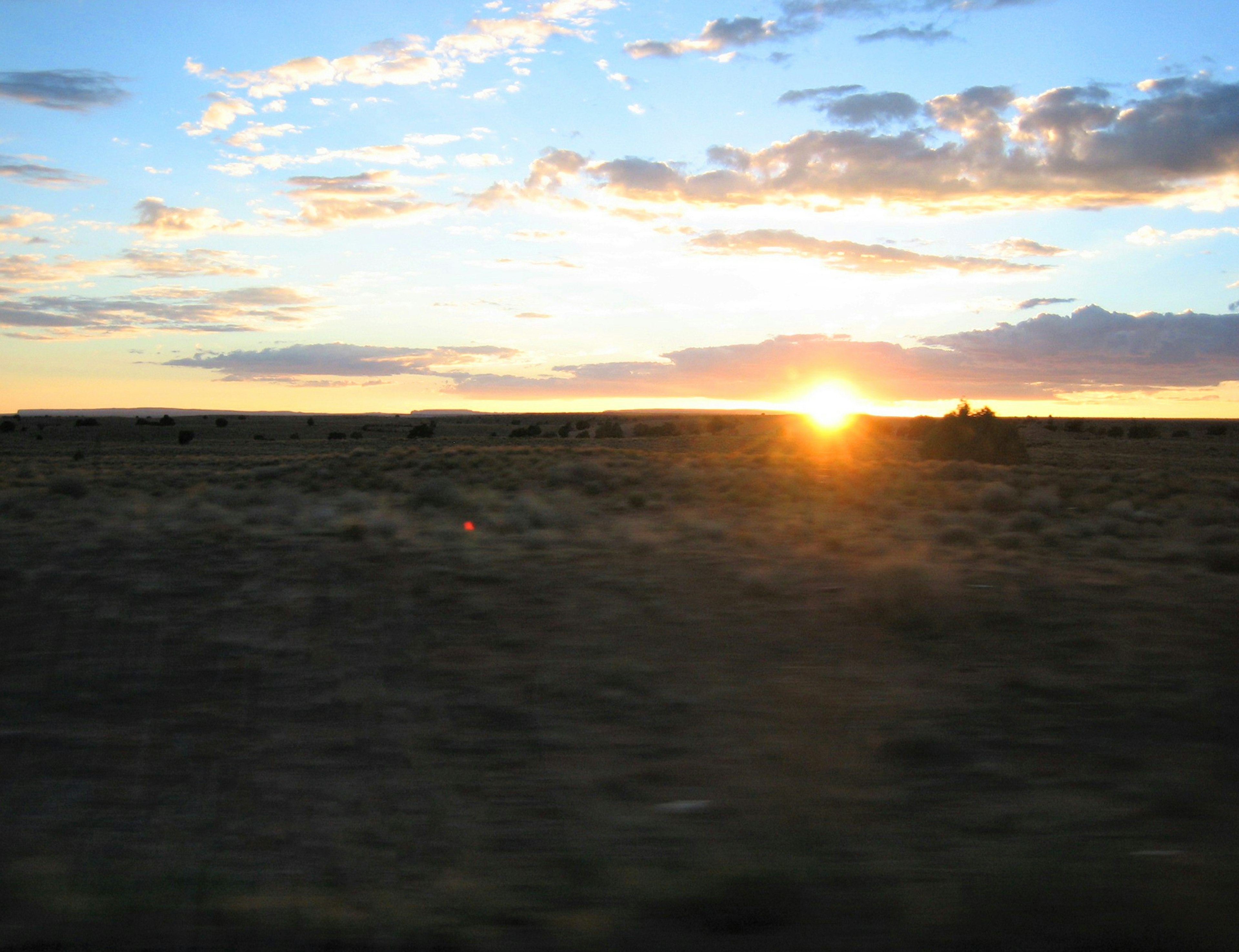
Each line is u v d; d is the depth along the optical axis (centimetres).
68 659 1154
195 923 560
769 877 584
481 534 1930
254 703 1018
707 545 1819
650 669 1098
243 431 16562
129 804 785
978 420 5456
